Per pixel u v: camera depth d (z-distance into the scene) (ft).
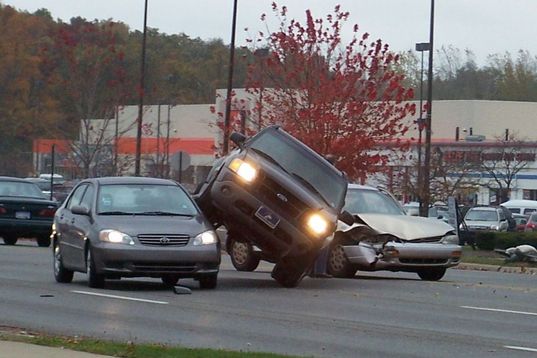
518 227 289.12
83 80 280.72
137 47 394.32
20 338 68.08
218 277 115.03
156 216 99.09
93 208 100.27
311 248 101.50
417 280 121.29
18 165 389.39
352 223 111.96
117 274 94.84
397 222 119.96
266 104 248.11
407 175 265.34
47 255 147.84
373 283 112.98
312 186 103.86
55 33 321.73
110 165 291.17
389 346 69.36
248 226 101.86
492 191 350.02
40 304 87.81
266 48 231.30
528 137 404.36
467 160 335.06
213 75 488.02
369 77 212.84
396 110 213.87
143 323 77.61
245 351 64.39
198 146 377.50
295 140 106.42
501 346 70.28
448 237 120.67
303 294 98.89
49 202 170.50
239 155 103.24
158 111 338.13
